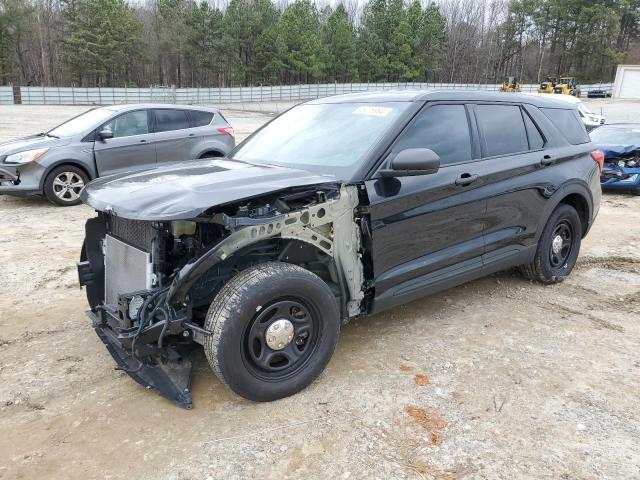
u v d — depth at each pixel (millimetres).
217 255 2830
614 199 10453
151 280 2996
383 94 4242
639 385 3457
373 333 4141
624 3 83125
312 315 3256
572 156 5051
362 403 3201
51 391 3334
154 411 3127
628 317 4559
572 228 5277
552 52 87875
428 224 3801
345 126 3988
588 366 3691
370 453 2775
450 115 4086
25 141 8836
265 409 3133
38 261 5848
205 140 9961
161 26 81062
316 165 3688
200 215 2828
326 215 3236
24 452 2785
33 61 77500
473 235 4172
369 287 3564
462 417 3086
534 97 5035
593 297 5004
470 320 4406
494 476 2621
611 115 34281
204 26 76625
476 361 3730
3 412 3119
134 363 3293
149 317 2916
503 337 4109
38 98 47781
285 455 2754
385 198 3502
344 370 3576
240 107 48156
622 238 7344
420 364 3674
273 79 75938
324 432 2932
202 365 3600
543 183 4688
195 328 2939
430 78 85562
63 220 7773
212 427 2975
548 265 5078
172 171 3549
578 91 55969
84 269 3725
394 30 77438
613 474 2643
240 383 3002
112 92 50312
